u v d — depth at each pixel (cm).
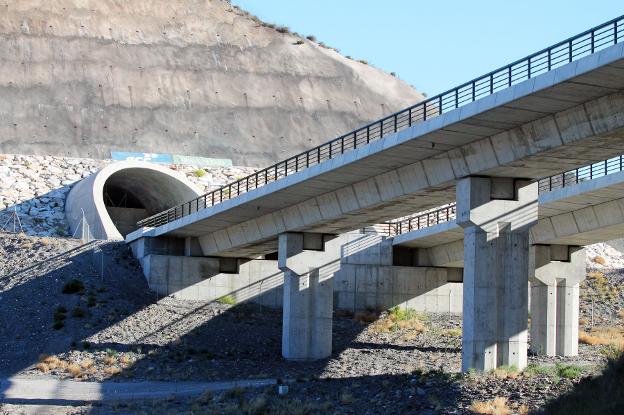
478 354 4522
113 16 12756
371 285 7675
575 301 6391
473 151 4550
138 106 11775
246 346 6338
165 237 7425
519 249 4628
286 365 5775
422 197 5159
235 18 13588
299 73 13075
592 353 6344
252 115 12244
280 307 7500
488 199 4612
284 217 6212
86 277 7100
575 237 6138
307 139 12188
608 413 3278
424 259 7812
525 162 4344
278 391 4550
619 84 3694
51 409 4434
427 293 7769
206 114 12012
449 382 4231
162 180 9212
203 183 10325
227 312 7062
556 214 6119
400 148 4678
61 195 9406
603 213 5803
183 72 12444
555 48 3900
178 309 6938
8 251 7531
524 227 4641
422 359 5753
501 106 3984
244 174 10769
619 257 9762
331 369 5469
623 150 4122
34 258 7350
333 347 6425
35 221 8894
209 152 11569
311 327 6112
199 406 4356
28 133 10950
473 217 4572
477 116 4125
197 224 6850
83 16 12531
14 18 12144
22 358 5838
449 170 4725
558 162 4341
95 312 6531
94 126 11331
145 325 6469
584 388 3638
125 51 12394
